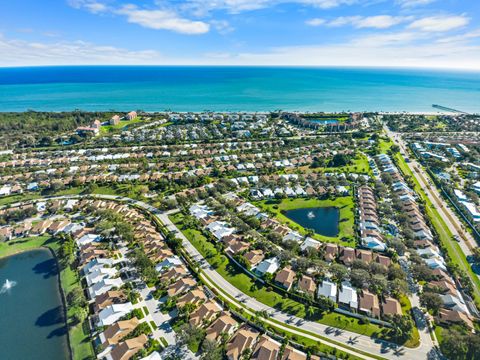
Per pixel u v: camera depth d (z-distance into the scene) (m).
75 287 101.25
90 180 179.75
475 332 81.62
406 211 149.25
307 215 150.12
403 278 100.19
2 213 143.62
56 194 167.62
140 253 109.06
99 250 116.94
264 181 182.62
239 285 101.00
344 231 134.50
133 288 99.69
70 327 86.25
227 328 82.50
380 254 116.88
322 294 94.75
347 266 109.81
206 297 95.50
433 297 88.19
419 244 121.38
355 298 92.38
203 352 76.38
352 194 170.38
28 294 100.50
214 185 176.62
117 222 135.50
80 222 140.00
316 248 117.50
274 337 80.88
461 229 135.00
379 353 75.94
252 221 135.62
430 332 82.25
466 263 113.06
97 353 77.25
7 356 79.56
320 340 79.56
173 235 125.12
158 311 90.50
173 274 104.00
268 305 92.38
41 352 80.44
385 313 86.25
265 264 107.81
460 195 163.25
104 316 86.25
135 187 175.12
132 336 81.00
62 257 117.38
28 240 129.12
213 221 139.38
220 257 115.44
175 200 156.88
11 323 89.25
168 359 74.75
